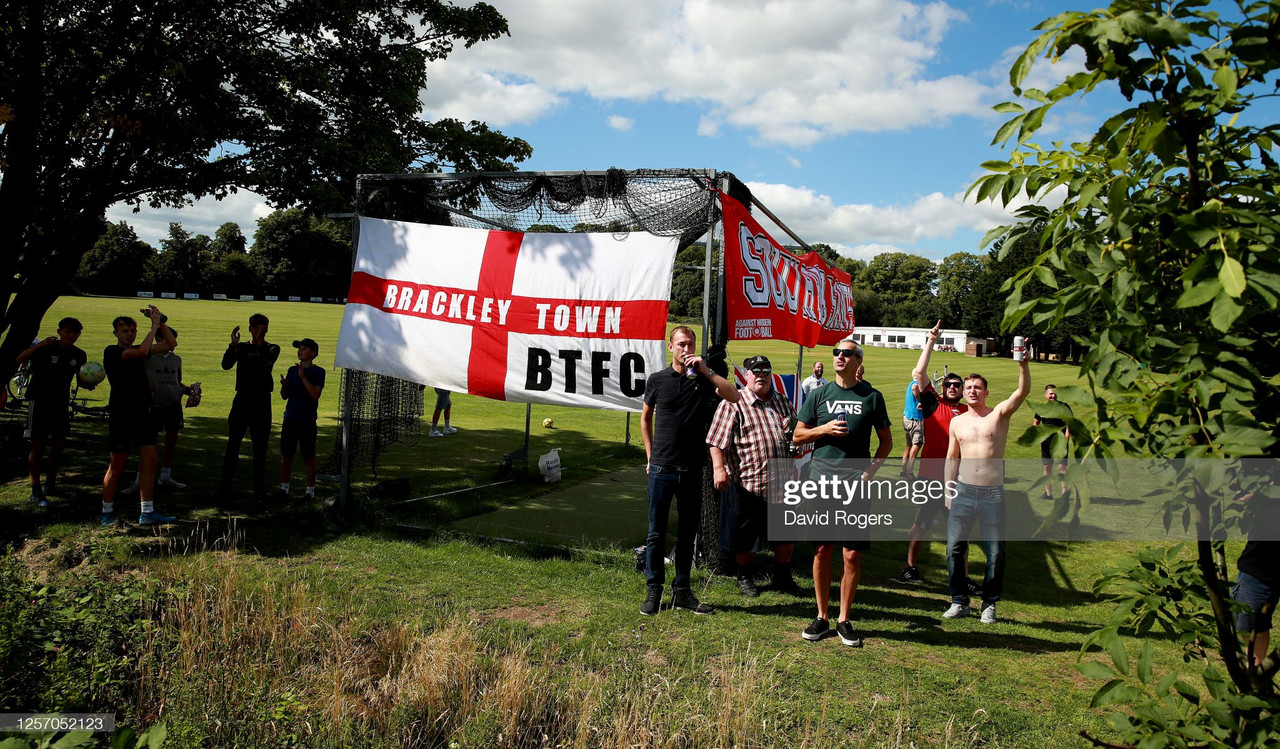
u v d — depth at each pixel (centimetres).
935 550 754
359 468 997
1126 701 182
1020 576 675
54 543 609
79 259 970
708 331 626
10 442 984
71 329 729
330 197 1102
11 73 830
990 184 186
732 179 635
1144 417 152
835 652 469
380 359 734
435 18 1272
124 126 900
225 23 1019
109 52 935
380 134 1198
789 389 885
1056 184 178
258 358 770
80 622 394
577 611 523
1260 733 161
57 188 941
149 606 442
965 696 412
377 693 385
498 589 558
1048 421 162
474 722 352
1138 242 164
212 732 329
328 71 1202
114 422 654
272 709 341
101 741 316
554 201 695
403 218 796
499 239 714
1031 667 460
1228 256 135
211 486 840
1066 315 166
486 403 1903
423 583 562
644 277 655
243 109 1098
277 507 762
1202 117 156
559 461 1011
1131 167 163
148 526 661
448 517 775
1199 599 196
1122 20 141
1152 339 152
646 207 658
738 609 547
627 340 656
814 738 357
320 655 427
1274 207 158
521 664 398
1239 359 145
